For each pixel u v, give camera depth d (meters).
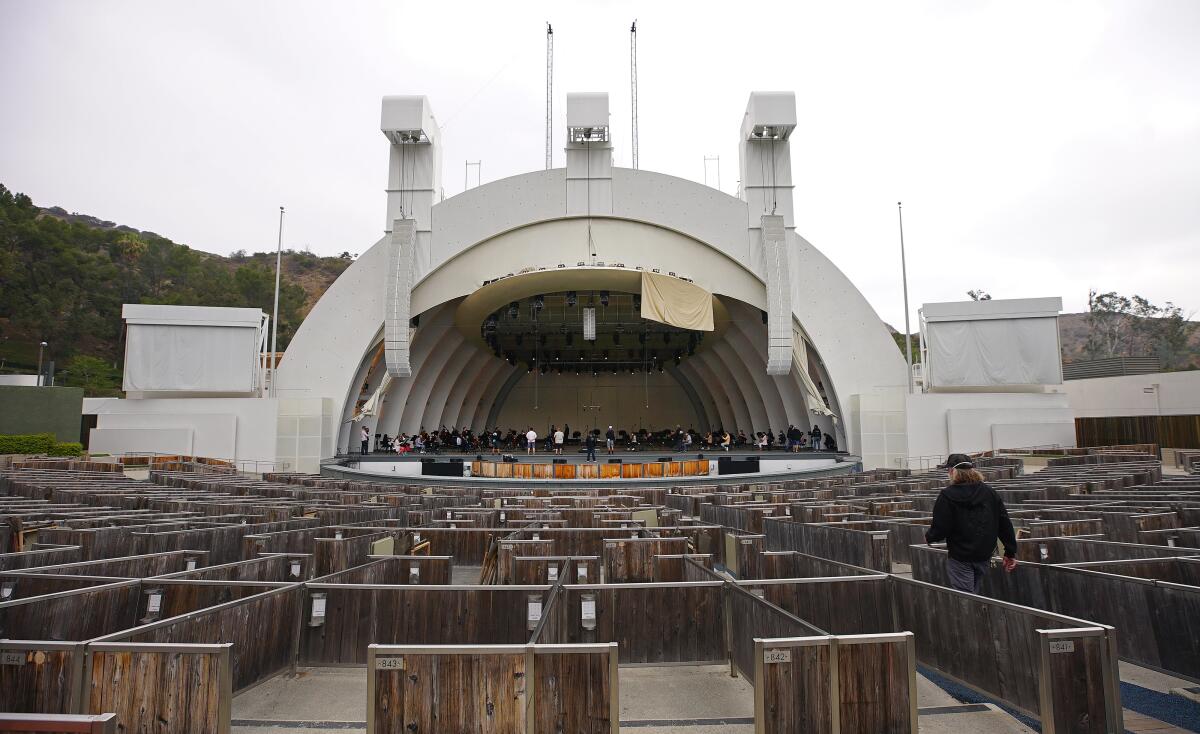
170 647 4.38
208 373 31.62
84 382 64.06
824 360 34.03
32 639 5.42
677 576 7.98
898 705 4.53
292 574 8.04
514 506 15.19
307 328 33.94
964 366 32.12
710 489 18.59
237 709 5.44
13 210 74.75
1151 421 35.62
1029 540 8.07
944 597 5.87
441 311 36.75
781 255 32.66
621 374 58.75
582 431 58.31
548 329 45.34
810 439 35.81
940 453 31.83
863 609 6.43
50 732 3.43
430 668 4.34
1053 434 31.22
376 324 33.91
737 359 44.47
